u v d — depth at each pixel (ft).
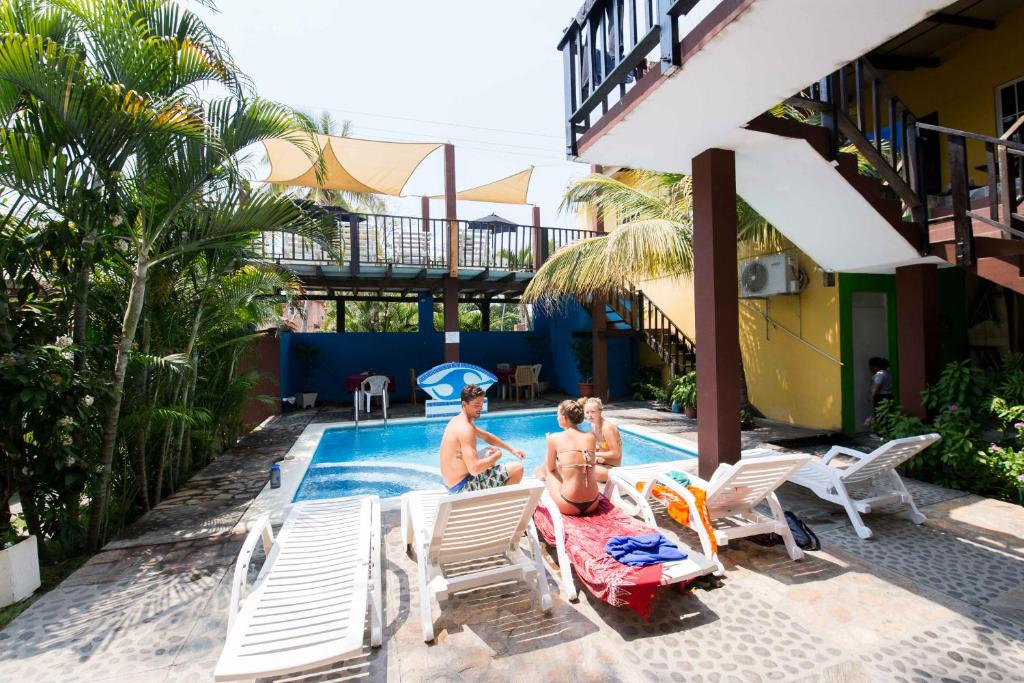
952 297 26.50
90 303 13.99
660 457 23.85
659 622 9.00
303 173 39.68
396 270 38.68
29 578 10.48
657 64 10.59
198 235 14.58
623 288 37.81
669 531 12.98
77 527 12.37
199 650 8.46
